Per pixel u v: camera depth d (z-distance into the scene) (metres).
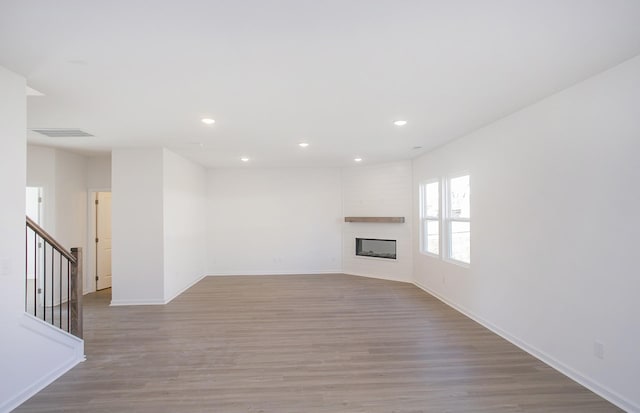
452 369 3.07
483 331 4.05
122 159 5.38
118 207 5.36
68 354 3.13
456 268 4.96
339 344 3.69
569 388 2.72
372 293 5.98
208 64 2.40
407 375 2.97
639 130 2.31
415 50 2.23
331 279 7.23
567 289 2.91
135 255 5.36
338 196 7.94
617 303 2.46
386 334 3.98
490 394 2.65
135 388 2.79
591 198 2.67
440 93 3.01
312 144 5.19
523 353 3.39
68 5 1.69
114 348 3.61
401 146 5.39
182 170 6.27
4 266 2.47
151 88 2.83
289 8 1.75
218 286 6.62
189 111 3.46
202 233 7.51
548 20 1.89
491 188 4.02
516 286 3.58
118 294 5.34
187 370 3.10
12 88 2.50
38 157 5.32
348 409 2.47
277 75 2.60
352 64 2.43
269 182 7.91
